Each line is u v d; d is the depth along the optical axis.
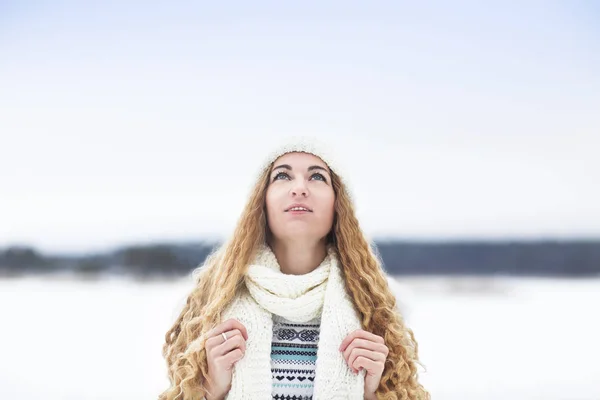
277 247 1.66
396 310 1.73
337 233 1.68
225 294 1.59
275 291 1.55
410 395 1.59
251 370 1.48
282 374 1.51
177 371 1.55
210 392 1.49
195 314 1.69
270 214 1.61
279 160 1.65
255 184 1.69
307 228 1.56
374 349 1.47
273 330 1.57
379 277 1.71
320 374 1.48
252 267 1.60
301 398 1.49
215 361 1.45
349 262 1.66
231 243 1.68
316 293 1.56
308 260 1.64
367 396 1.53
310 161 1.63
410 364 1.63
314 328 1.57
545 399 3.53
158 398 1.62
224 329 1.49
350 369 1.48
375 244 1.92
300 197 1.56
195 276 1.82
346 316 1.55
